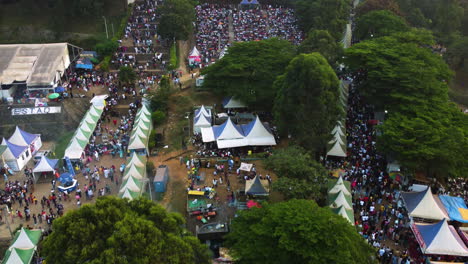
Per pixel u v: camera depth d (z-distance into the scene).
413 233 46.56
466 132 59.31
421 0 128.25
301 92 57.75
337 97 61.25
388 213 50.56
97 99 76.19
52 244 30.22
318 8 108.75
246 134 65.25
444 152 52.81
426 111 63.06
